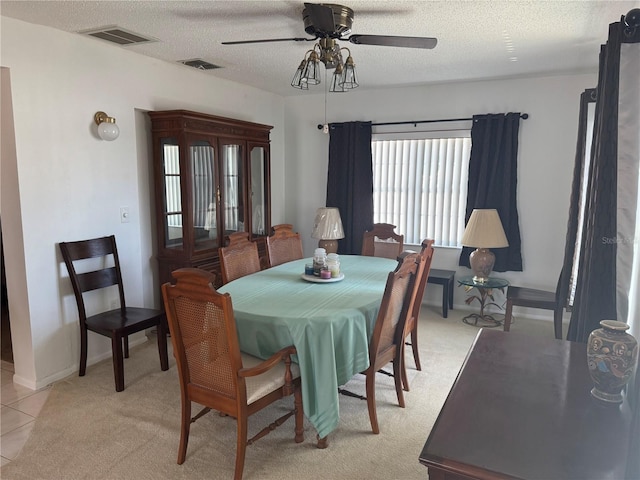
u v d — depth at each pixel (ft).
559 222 14.15
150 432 8.11
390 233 13.38
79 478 6.86
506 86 14.38
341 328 7.37
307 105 17.62
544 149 14.08
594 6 8.12
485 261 13.64
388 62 12.21
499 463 3.50
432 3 8.05
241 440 6.60
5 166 9.25
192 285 6.31
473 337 12.81
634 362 4.35
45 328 9.84
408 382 10.09
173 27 9.56
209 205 13.19
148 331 13.08
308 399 7.23
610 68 5.81
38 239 9.59
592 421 4.06
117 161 11.31
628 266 5.91
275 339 7.32
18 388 9.77
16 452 7.51
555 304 12.01
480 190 14.66
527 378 4.86
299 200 18.37
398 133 16.08
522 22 9.02
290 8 8.45
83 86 10.32
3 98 9.00
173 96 12.80
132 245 11.94
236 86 15.25
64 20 9.07
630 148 5.74
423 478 6.90
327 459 7.36
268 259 12.03
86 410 8.85
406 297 8.61
